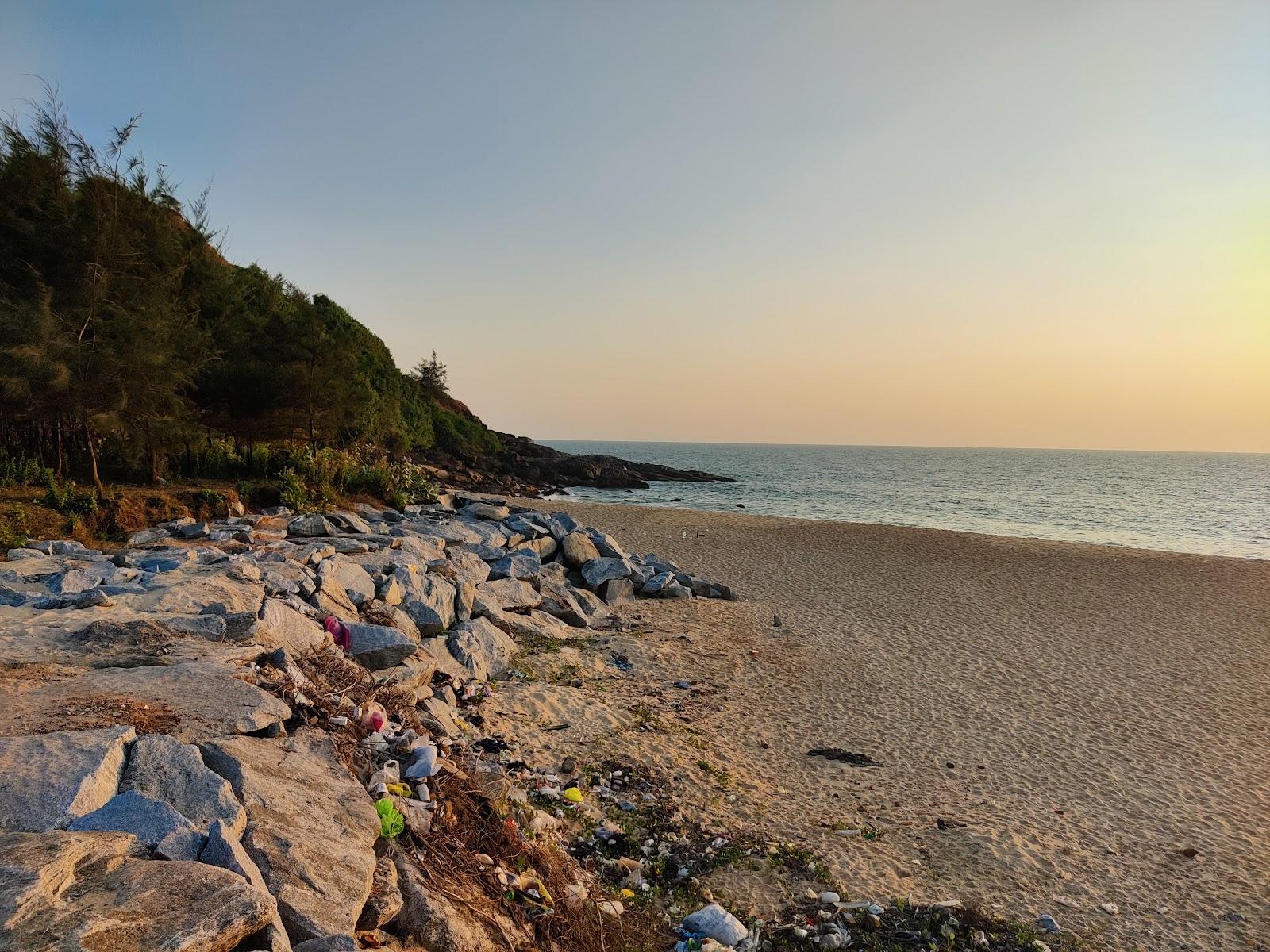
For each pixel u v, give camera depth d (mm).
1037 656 16109
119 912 3012
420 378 80562
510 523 23281
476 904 4988
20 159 16234
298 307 27547
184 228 22875
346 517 18391
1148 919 7035
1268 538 43750
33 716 4984
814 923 6586
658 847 7520
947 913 6816
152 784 4289
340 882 4172
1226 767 10648
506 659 12594
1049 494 75688
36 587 9625
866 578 24906
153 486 18219
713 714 11727
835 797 9188
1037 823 8805
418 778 6082
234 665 6695
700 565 26609
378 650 9672
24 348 13938
